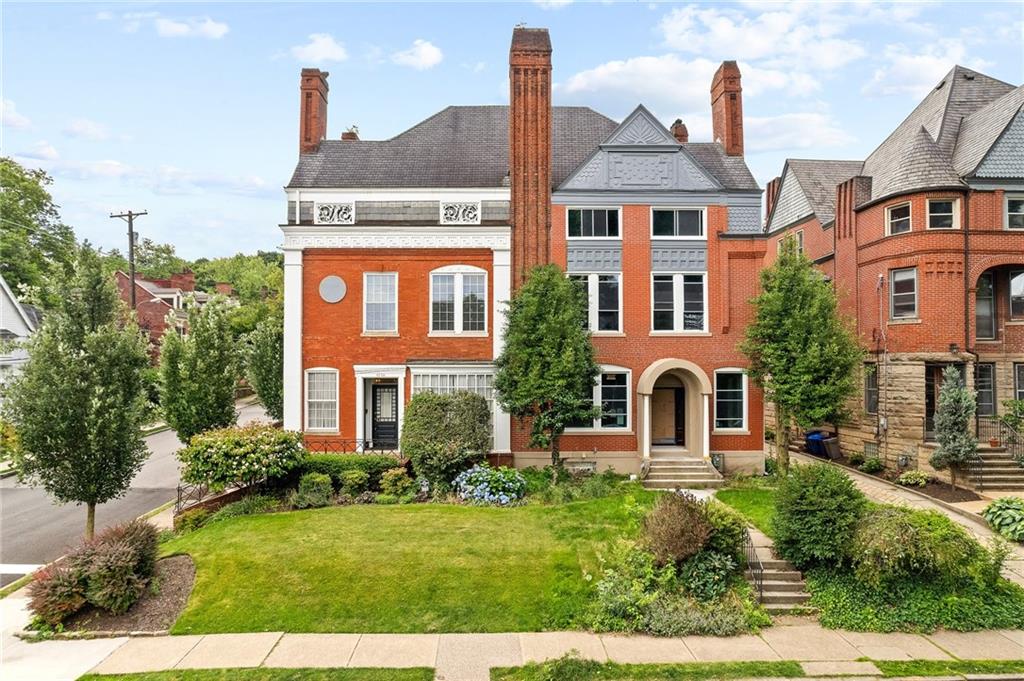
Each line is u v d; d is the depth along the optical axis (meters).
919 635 11.15
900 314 21.94
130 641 10.95
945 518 12.73
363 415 21.62
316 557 13.38
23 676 9.68
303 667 9.92
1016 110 20.97
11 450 14.55
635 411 21.59
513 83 21.77
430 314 21.69
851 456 23.78
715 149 23.92
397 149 24.09
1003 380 21.64
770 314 19.45
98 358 14.70
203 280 99.62
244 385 57.41
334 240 21.64
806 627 11.45
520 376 18.75
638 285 21.77
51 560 15.42
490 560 13.24
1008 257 21.06
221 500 17.66
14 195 45.00
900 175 21.95
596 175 21.89
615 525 14.92
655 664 10.02
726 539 12.36
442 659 10.18
